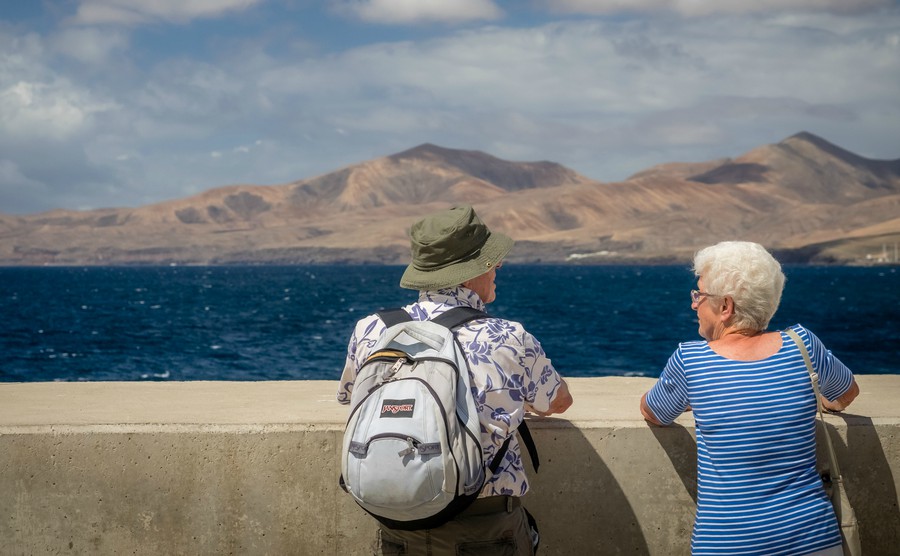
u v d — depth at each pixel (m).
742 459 2.47
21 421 3.03
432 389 2.28
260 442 2.98
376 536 2.73
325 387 3.91
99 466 2.99
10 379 28.02
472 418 2.33
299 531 3.00
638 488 3.03
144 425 2.99
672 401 2.70
